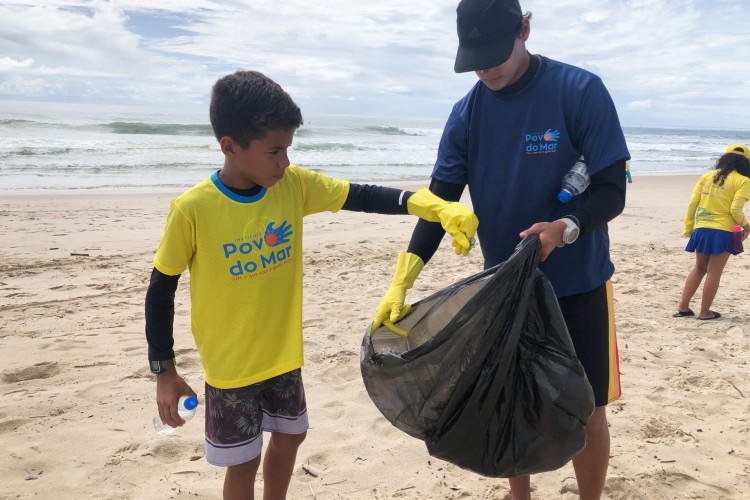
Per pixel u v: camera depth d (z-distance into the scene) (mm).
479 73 2320
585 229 2236
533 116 2383
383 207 2408
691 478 3246
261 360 2273
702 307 6098
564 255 2436
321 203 2416
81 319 5660
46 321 5570
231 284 2207
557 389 2191
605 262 2535
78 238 9039
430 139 40719
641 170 26984
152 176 17328
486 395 2195
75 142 24359
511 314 2154
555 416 2197
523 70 2369
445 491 3127
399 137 42312
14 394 4121
